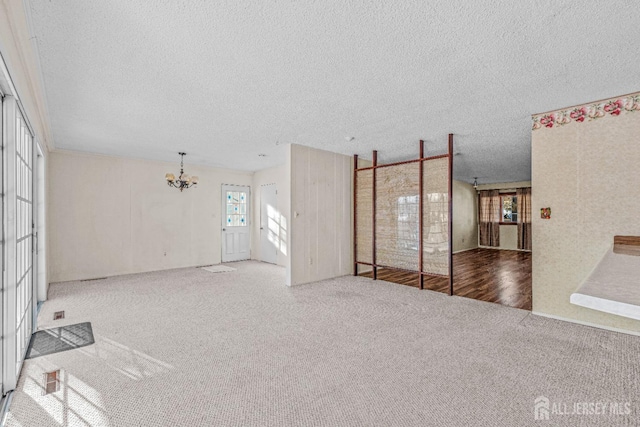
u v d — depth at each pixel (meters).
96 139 4.46
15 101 1.99
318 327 3.05
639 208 2.80
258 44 2.04
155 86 2.68
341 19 1.77
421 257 4.61
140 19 1.76
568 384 2.00
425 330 2.96
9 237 1.97
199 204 6.86
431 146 5.00
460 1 1.61
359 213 5.78
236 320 3.26
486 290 4.61
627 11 1.68
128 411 1.74
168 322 3.20
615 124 2.93
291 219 4.89
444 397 1.86
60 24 1.80
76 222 5.25
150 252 6.10
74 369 2.22
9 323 1.96
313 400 1.83
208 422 1.64
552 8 1.67
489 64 2.31
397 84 2.65
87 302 3.92
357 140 4.63
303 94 2.86
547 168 3.34
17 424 1.63
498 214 10.04
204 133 4.18
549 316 3.33
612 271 0.98
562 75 2.48
